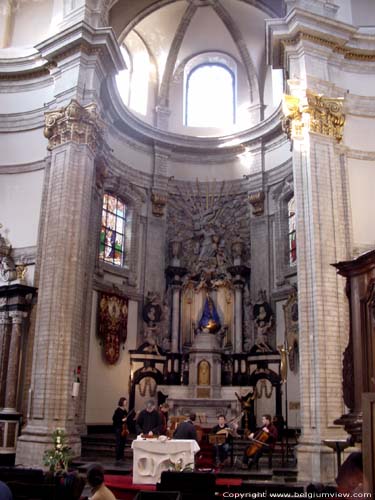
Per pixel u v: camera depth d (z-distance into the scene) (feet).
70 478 20.35
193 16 84.53
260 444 47.60
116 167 78.89
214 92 90.12
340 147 56.08
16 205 61.87
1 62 65.41
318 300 50.19
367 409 17.08
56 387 51.60
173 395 71.15
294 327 68.85
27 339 56.18
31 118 64.13
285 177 77.97
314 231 52.03
